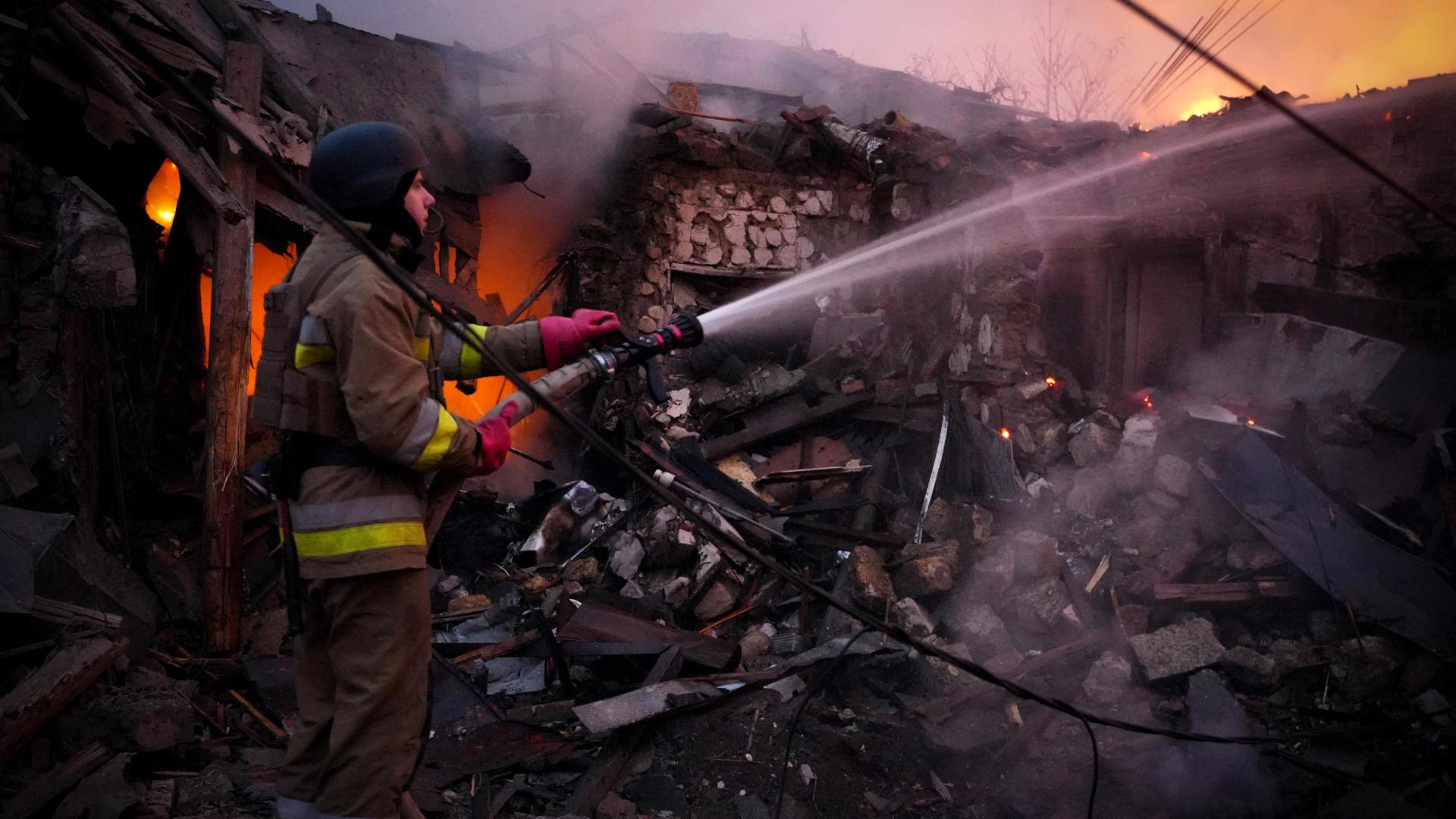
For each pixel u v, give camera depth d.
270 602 5.79
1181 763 3.94
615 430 7.97
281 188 6.77
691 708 4.18
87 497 5.34
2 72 5.11
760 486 7.48
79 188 5.12
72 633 4.05
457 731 4.21
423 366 2.02
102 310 6.00
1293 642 4.72
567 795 3.68
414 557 2.02
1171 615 5.11
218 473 5.21
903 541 6.18
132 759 3.57
